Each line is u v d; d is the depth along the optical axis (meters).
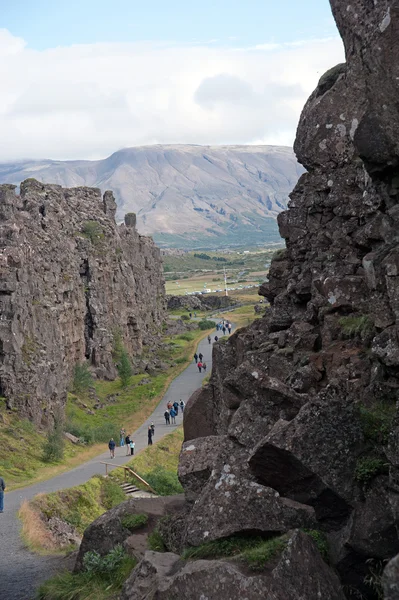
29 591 19.50
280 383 13.88
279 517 12.35
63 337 77.12
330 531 11.52
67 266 80.81
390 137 11.54
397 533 10.25
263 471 11.82
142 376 95.94
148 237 147.75
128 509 18.20
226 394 16.88
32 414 56.19
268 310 22.19
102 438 62.75
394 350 11.90
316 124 19.61
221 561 11.31
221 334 135.88
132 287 111.81
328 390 13.66
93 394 81.19
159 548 16.02
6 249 58.59
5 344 56.09
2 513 33.00
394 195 12.38
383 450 10.59
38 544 26.94
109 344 93.19
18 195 71.38
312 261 20.31
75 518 37.06
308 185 21.44
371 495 10.87
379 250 13.12
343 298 16.77
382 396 12.32
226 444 13.85
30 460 48.91
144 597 12.23
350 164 19.28
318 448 11.27
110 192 105.56
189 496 16.25
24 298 59.47
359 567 10.88
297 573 10.49
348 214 19.05
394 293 11.97
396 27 11.27
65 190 98.75
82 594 16.19
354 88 13.54
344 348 15.60
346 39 12.86
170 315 175.50
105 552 17.78
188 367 104.81
